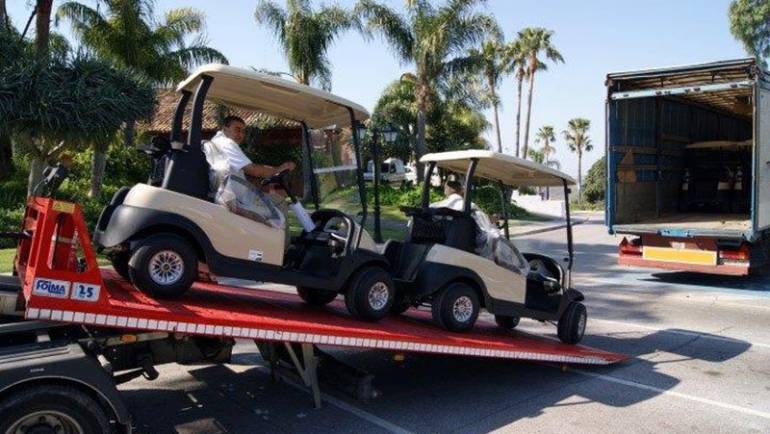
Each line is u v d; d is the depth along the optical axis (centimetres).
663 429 510
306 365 525
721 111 1590
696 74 1153
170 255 451
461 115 3325
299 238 554
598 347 771
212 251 463
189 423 494
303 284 505
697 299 1086
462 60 2795
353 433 484
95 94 1345
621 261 1271
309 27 2373
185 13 2111
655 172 1400
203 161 484
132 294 454
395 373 644
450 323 588
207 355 495
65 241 394
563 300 694
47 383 361
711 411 553
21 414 351
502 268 626
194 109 479
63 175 464
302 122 616
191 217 455
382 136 1888
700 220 1332
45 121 1289
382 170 3281
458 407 550
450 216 608
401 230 2045
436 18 2700
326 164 619
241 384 588
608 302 1059
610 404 567
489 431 496
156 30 2042
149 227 445
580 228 2634
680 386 623
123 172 2255
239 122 527
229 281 1098
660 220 1345
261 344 578
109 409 381
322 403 545
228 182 476
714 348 770
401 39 2698
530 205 3694
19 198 1806
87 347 397
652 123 1371
